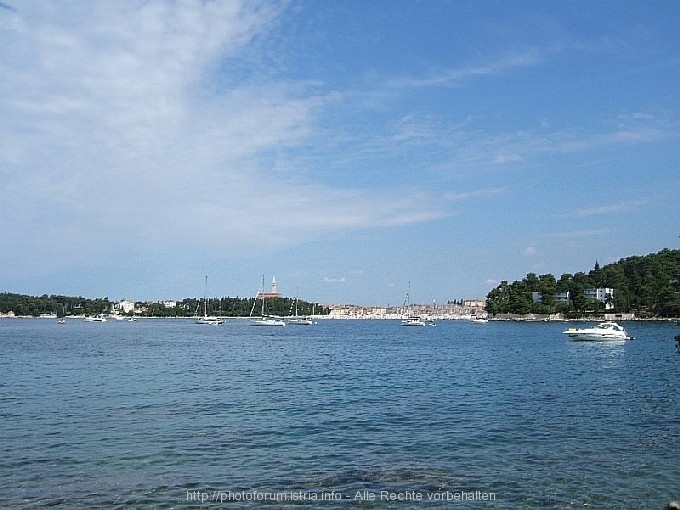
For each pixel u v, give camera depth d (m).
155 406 44.69
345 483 25.55
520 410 43.62
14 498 23.45
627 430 36.25
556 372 73.56
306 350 117.38
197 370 74.00
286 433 35.31
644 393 53.25
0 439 33.12
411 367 80.88
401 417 40.72
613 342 140.25
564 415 41.47
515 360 93.38
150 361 86.44
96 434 34.56
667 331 196.12
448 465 28.34
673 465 28.25
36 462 28.48
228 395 51.19
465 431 35.97
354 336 187.25
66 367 75.56
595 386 58.66
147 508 22.47
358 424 38.16
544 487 24.98
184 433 35.03
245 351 112.31
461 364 85.88
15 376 64.69
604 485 25.22
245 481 25.77
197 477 26.27
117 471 27.11
